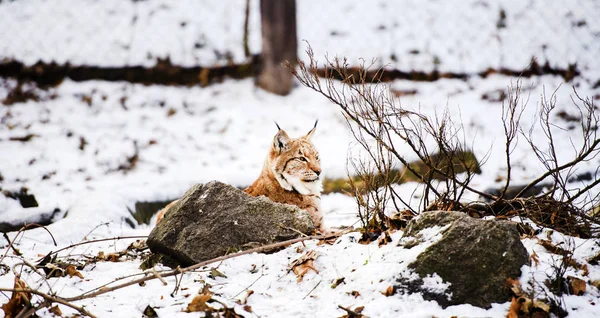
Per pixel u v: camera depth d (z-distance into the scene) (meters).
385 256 7.10
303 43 19.38
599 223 7.82
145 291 7.12
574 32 19.95
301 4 20.33
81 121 16.83
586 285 6.62
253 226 7.98
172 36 19.02
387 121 8.45
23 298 6.59
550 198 7.91
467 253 6.57
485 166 13.93
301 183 10.19
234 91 18.19
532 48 19.44
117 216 11.29
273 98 17.95
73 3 19.58
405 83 18.25
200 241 7.80
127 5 19.69
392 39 19.44
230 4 20.03
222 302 6.66
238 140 16.33
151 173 14.98
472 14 20.16
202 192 8.24
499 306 6.36
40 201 13.45
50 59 18.14
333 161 14.10
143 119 17.09
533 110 17.06
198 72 18.47
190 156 15.71
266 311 6.66
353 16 20.08
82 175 14.87
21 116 16.80
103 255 8.55
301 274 7.22
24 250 9.00
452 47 19.28
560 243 7.28
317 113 17.17
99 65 18.19
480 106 17.33
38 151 15.51
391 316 6.30
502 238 6.58
